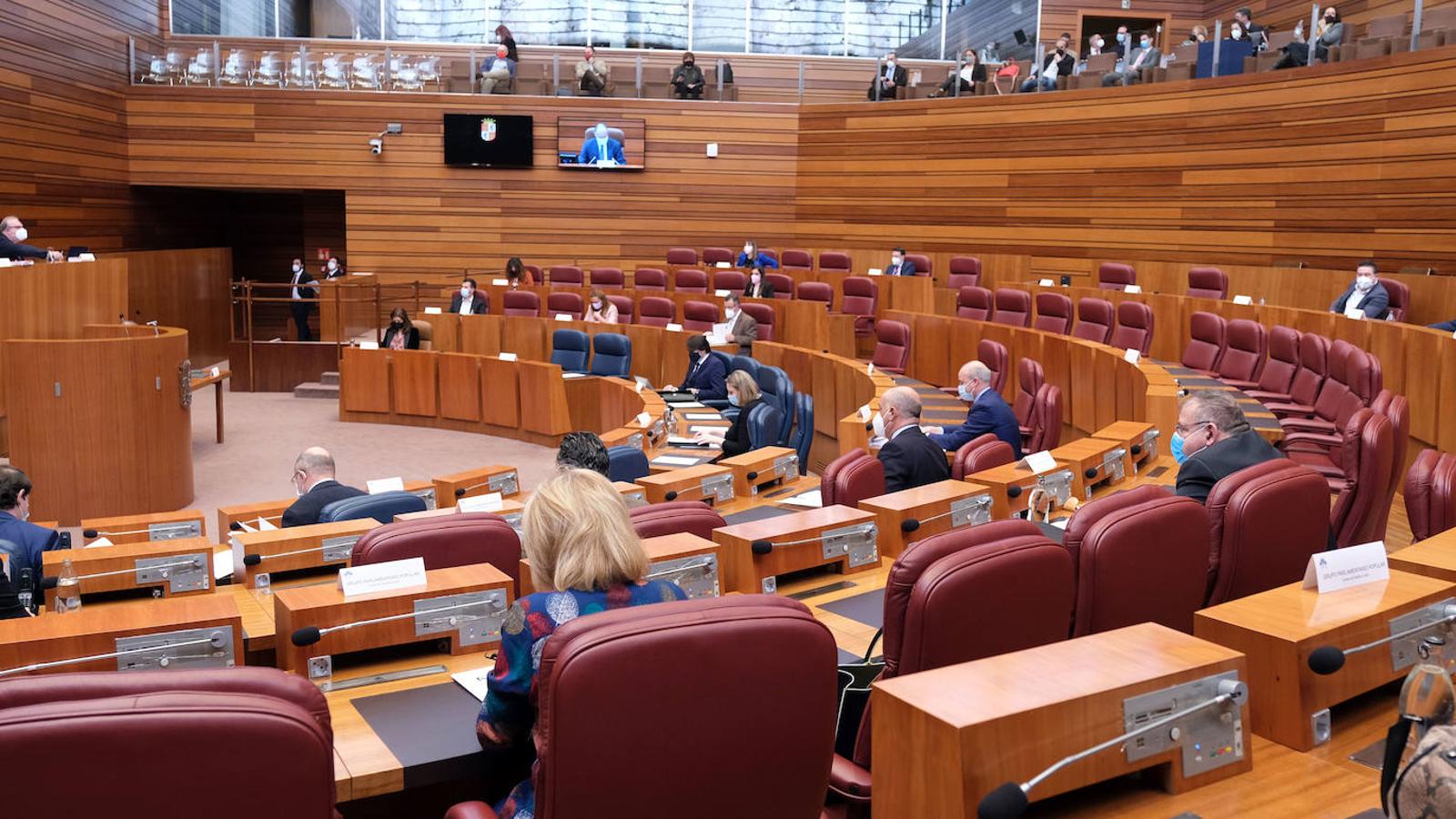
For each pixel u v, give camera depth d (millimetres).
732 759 1927
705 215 17609
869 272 14781
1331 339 8711
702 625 1883
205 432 12398
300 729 1697
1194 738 1932
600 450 4113
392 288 17328
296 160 17266
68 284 10586
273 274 20922
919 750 1730
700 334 11523
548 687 1851
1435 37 10773
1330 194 11750
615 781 1864
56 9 15258
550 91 17344
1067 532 2795
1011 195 15266
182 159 17219
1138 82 13945
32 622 2693
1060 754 1760
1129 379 8016
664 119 17422
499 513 4520
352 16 18031
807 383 11164
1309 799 1916
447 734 2482
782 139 17531
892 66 16844
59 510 8938
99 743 1608
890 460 5336
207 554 4047
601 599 2221
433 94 17141
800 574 3824
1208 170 13055
